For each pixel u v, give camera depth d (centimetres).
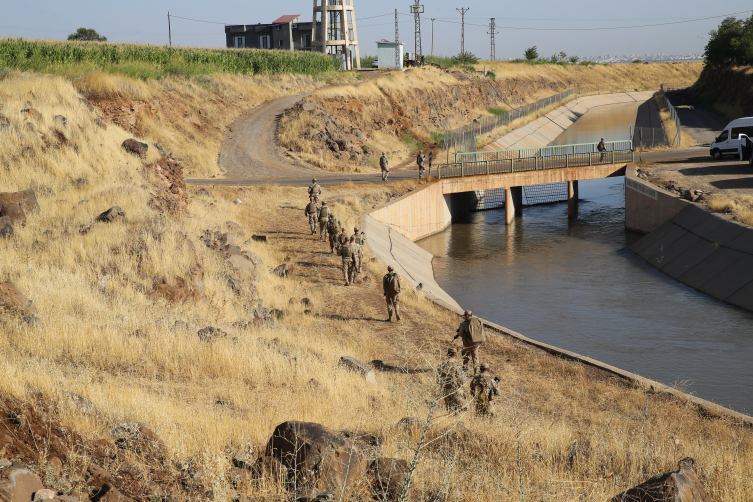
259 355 1152
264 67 6091
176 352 1102
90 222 1739
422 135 6247
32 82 2603
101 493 462
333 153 4616
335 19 8912
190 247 1766
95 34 10781
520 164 4069
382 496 544
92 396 733
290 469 573
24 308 1105
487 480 610
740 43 8381
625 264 3131
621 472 748
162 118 4250
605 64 15262
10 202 1680
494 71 10488
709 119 7462
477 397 979
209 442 660
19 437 515
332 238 2405
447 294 2641
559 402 1177
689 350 1908
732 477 714
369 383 1162
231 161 4238
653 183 3725
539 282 2836
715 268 2645
